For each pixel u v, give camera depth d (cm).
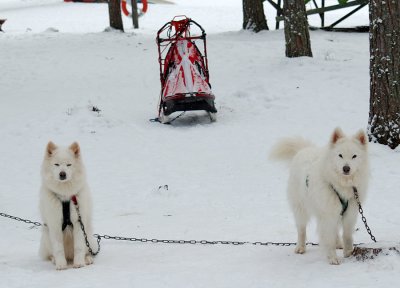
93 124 1412
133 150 1251
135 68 1942
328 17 3238
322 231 626
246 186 1020
